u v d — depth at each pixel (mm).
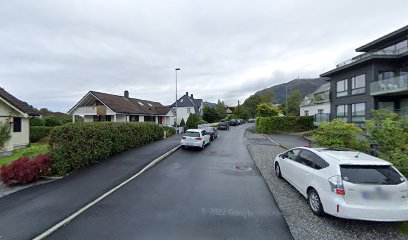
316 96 31500
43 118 27672
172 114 46500
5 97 16297
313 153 6246
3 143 13945
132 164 10602
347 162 4980
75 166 9461
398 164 6559
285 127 30109
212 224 4930
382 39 21281
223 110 69000
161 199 6402
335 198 4773
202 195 6738
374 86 19312
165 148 15672
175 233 4551
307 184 5898
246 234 4527
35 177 7930
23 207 5797
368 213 4469
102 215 5352
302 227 4883
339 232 4699
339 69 23391
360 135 8547
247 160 12227
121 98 35375
